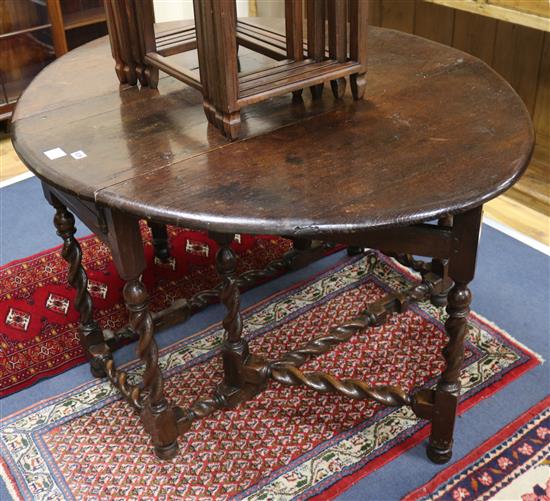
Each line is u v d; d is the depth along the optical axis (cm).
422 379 197
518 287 231
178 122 164
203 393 197
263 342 212
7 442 184
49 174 144
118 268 150
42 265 247
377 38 210
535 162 298
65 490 171
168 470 174
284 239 259
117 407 193
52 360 209
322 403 191
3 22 324
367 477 171
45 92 182
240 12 382
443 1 271
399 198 131
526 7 244
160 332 218
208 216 129
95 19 356
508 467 171
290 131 158
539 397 190
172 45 184
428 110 164
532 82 298
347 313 222
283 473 172
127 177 142
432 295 215
